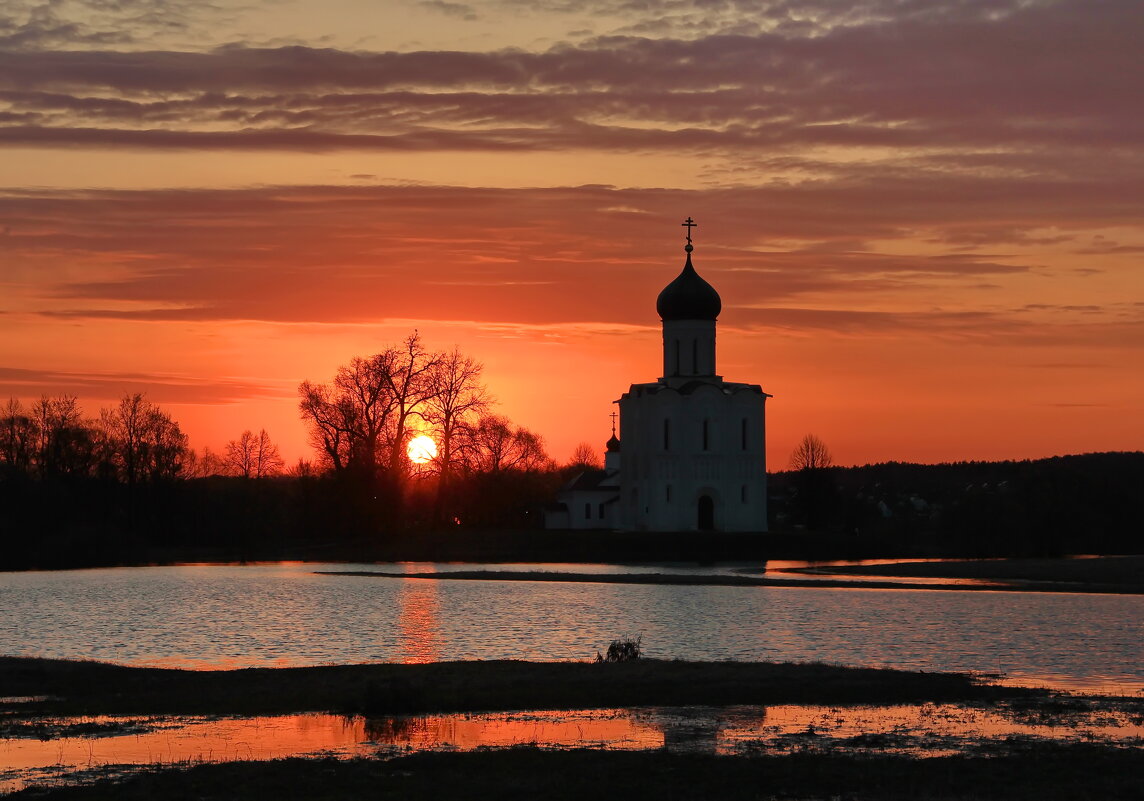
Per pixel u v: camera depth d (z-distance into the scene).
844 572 122.69
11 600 93.50
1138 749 38.22
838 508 195.75
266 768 35.72
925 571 120.44
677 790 33.75
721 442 173.00
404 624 76.44
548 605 88.75
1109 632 70.00
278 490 193.00
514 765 36.03
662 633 70.81
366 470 156.50
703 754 37.28
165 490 172.12
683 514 172.00
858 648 63.69
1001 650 62.31
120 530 157.38
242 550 159.88
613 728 41.41
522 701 45.25
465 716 43.25
